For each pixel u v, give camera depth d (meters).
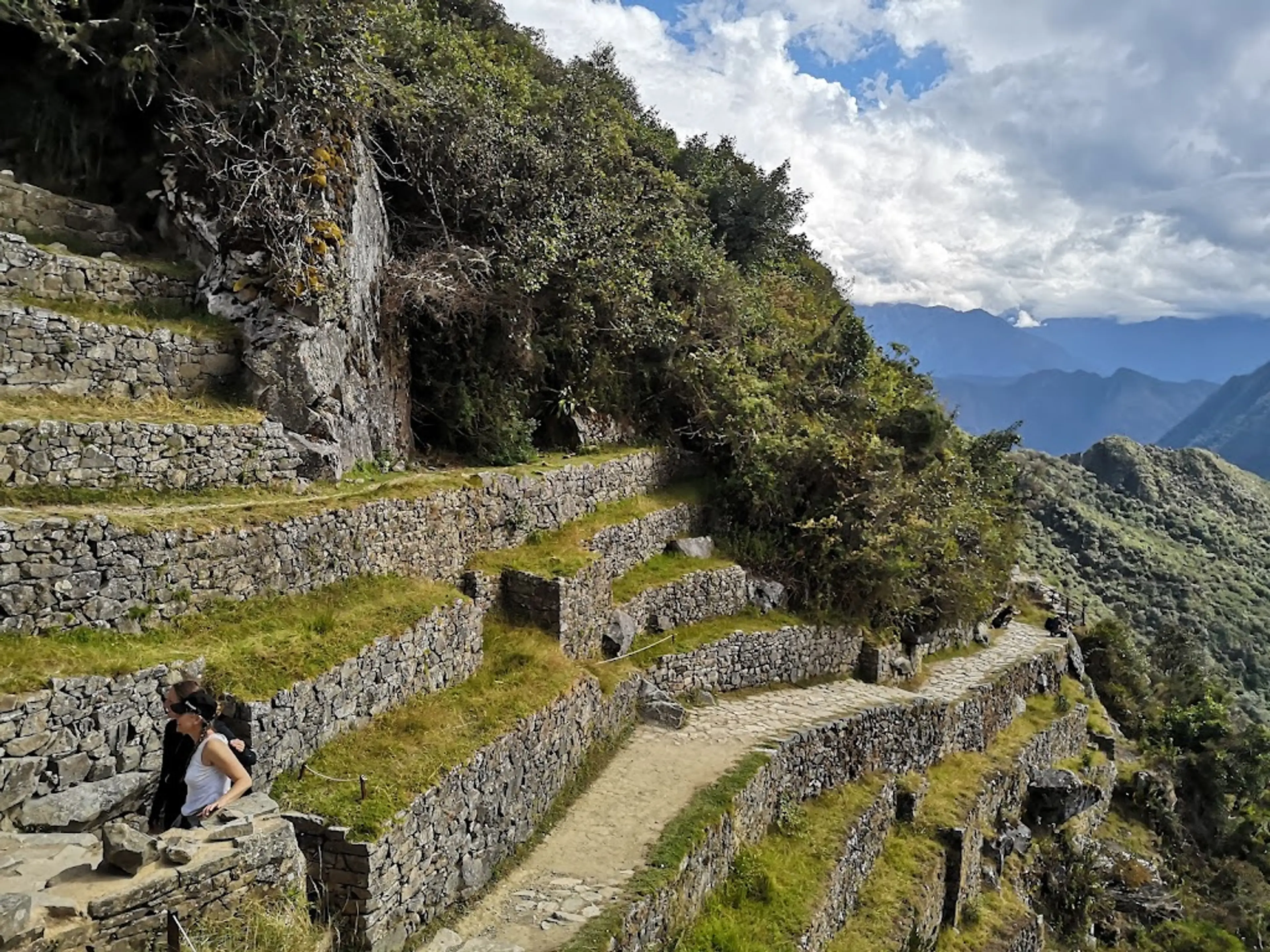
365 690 9.58
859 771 17.39
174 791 6.70
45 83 12.72
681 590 17.97
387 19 17.77
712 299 23.22
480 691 11.53
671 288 22.84
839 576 21.45
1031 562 57.72
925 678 23.44
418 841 8.29
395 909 7.84
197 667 7.98
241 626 9.18
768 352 23.97
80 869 5.55
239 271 12.44
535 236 17.97
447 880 8.84
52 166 12.82
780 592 20.44
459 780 9.16
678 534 20.17
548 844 10.81
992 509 29.39
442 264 16.38
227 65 12.99
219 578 9.23
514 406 18.02
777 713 16.91
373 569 11.65
